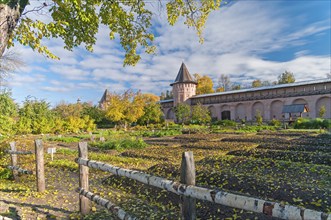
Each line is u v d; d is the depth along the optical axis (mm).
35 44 3232
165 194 4367
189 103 54656
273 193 4117
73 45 4809
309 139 13562
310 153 8352
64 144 15742
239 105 47500
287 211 1352
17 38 3156
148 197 4418
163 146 13398
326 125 24594
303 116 38250
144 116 35594
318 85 37594
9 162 7586
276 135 18219
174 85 55906
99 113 38625
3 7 2543
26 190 4695
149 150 11508
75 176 6211
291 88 40688
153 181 2211
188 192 1846
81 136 21062
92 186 5301
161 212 3723
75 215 3434
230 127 30047
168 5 4809
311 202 3719
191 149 11492
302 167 6332
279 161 6992
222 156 8266
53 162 7793
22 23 3080
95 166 3129
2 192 4492
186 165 1925
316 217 1229
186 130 26578
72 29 4516
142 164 7988
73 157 9570
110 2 4441
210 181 4973
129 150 11766
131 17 4973
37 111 26250
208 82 65938
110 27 4809
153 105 36156
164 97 84562
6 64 9758
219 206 3648
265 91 43750
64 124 26781
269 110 42719
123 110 29469
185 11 4906
